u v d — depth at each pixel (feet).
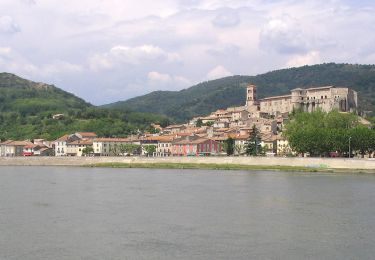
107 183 641.81
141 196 495.00
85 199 473.67
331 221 356.18
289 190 542.98
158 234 313.12
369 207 420.36
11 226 339.57
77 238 303.48
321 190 541.75
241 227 334.24
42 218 369.09
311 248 280.51
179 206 425.28
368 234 314.55
